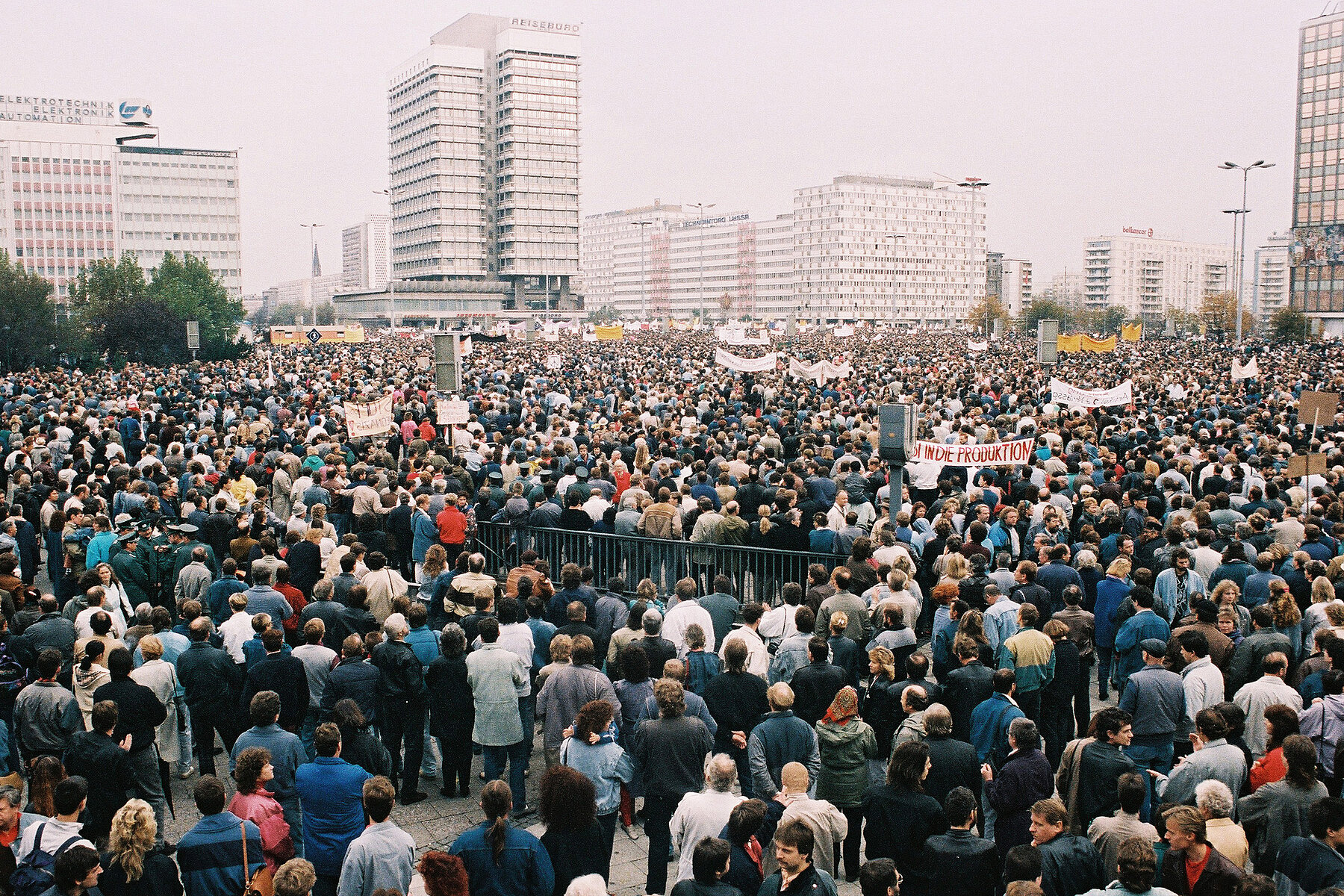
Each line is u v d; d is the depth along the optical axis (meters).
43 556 18.95
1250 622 10.59
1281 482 15.98
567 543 15.67
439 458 19.06
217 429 25.92
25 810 9.13
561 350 65.81
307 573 13.39
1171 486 15.26
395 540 15.92
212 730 10.00
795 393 32.53
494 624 9.59
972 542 12.87
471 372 46.81
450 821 9.47
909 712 8.38
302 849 8.20
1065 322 149.50
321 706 9.66
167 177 181.50
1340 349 81.69
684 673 8.38
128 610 11.78
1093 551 12.64
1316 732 8.21
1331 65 139.50
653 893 8.02
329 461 18.94
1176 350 76.50
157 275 93.19
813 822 6.77
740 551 14.29
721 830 6.90
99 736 7.92
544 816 6.90
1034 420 24.58
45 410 26.81
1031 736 7.56
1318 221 142.50
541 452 19.78
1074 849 6.38
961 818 6.37
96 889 6.23
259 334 106.88
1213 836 6.49
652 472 18.25
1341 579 11.23
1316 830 6.28
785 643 9.73
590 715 7.87
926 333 133.12
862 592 11.91
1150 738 8.84
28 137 173.75
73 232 174.75
